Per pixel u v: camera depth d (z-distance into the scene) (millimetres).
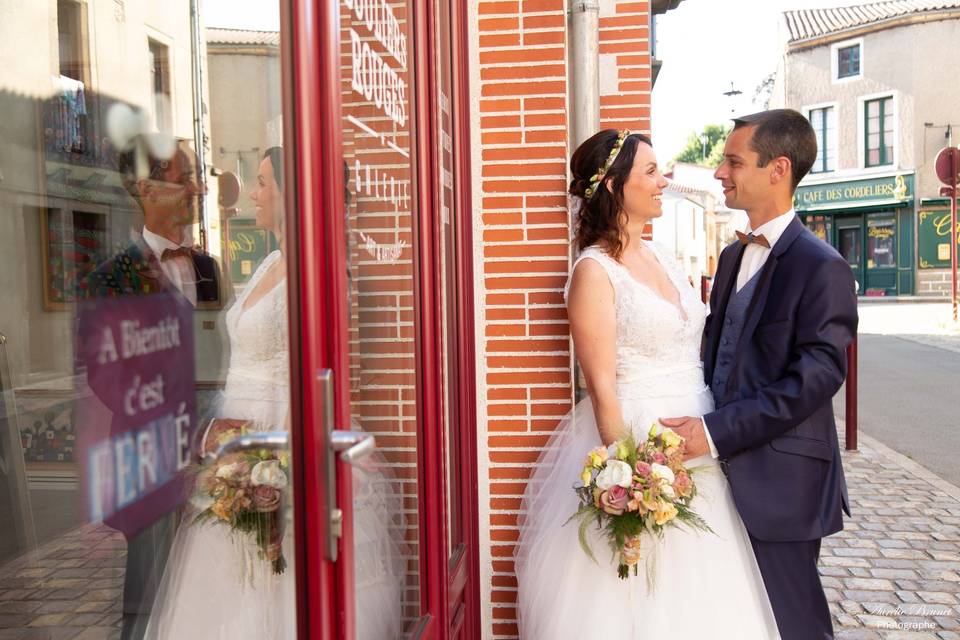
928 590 4145
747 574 2539
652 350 2578
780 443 2539
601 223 2619
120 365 1321
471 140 3000
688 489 2330
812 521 2525
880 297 25453
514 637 3033
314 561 1273
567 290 2652
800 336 2543
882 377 10773
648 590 2412
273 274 1292
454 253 2678
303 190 1267
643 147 2615
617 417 2475
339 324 1344
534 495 2889
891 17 24938
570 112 3670
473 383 2947
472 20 2986
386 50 1817
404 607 1929
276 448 1280
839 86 26578
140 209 1311
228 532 1328
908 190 25109
